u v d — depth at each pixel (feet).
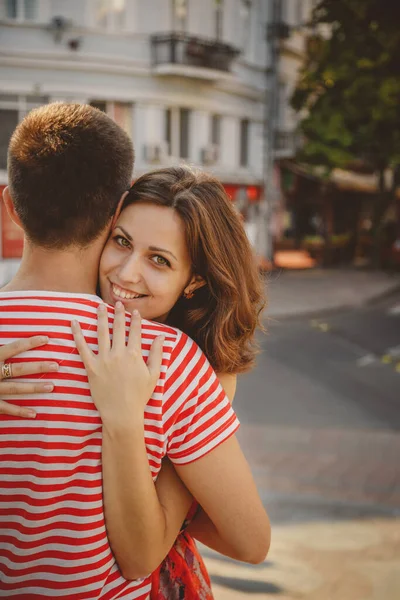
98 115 3.96
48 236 3.88
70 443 3.66
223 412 3.94
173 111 65.16
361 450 18.58
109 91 60.44
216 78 65.41
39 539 3.69
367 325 44.45
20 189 3.83
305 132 57.36
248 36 73.05
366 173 93.91
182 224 4.22
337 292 58.08
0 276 56.13
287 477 16.33
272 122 76.13
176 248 4.23
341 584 10.98
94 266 4.16
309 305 49.90
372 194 98.43
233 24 69.82
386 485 15.80
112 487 3.71
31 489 3.64
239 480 3.96
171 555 4.56
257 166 75.77
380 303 55.57
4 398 3.63
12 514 3.68
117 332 3.77
